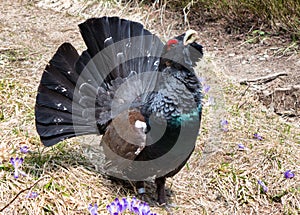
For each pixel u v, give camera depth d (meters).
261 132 6.59
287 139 6.48
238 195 5.58
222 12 9.41
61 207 4.94
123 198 4.84
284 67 8.03
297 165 5.95
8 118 6.19
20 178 5.17
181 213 5.27
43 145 5.69
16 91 6.69
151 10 9.66
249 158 6.05
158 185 5.27
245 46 8.73
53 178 5.21
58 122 5.42
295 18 8.72
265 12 9.05
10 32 8.50
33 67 7.38
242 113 6.98
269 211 5.43
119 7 9.68
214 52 8.66
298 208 5.43
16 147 5.64
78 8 9.57
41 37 8.47
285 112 7.23
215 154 6.14
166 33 9.12
